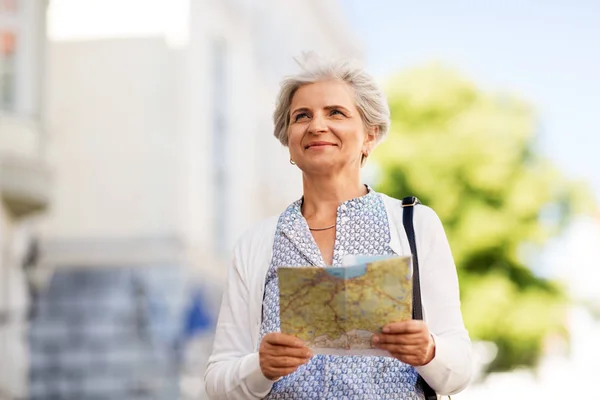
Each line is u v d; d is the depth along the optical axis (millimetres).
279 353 2520
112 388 15773
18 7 14594
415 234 2771
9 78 14359
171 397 15922
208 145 18016
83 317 15984
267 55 20969
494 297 18094
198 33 17547
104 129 16953
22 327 14852
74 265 16406
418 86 19453
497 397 18234
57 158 16844
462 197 18672
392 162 18906
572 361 18500
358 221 2793
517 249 18484
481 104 19328
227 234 18625
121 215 16719
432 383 2607
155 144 16906
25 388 14836
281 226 2854
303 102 2836
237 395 2699
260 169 20438
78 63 17141
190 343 16344
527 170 18938
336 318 2471
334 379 2662
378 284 2439
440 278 2734
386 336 2453
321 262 2773
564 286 18641
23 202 13781
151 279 16438
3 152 13805
